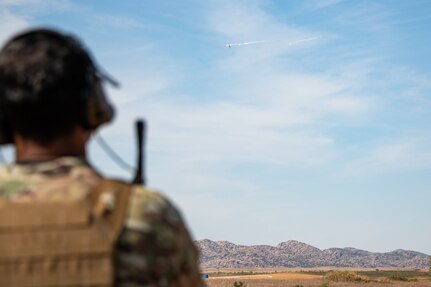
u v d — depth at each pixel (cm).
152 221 200
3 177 207
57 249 191
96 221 195
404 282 6394
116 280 193
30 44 206
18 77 202
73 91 209
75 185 204
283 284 5222
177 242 204
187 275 209
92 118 218
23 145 213
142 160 230
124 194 203
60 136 212
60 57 206
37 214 193
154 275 197
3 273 189
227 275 16688
